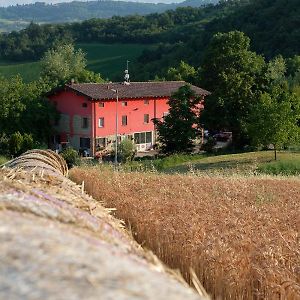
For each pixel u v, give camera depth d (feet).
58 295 8.46
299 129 139.03
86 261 9.79
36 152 52.03
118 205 44.50
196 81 213.87
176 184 63.46
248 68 181.68
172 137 151.12
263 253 29.32
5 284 8.70
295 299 25.71
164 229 35.37
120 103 174.09
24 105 175.52
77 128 173.58
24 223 11.39
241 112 173.58
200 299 9.69
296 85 217.36
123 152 151.64
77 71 261.03
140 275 9.95
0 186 17.60
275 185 69.00
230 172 100.48
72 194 21.30
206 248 31.27
